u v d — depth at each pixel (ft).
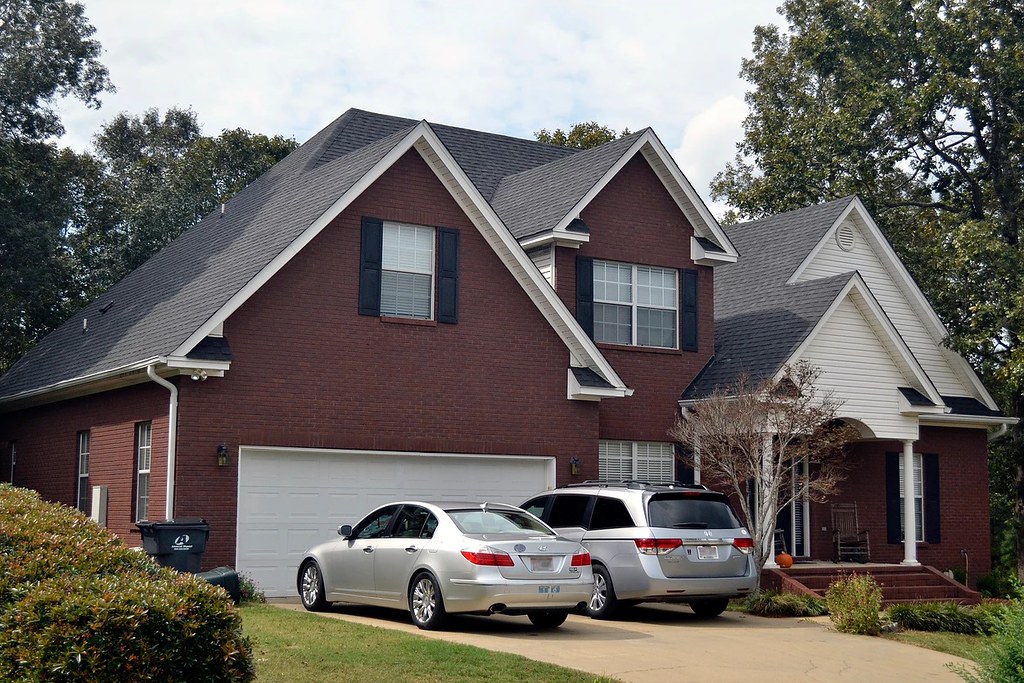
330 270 66.90
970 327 94.58
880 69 110.11
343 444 66.13
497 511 51.57
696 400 80.07
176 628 30.27
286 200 76.18
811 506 85.71
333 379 66.28
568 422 74.74
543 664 41.32
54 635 28.86
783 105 155.02
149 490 63.77
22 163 104.78
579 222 79.56
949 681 46.21
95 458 72.02
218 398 62.59
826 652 50.85
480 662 40.73
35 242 107.76
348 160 74.23
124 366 63.72
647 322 83.20
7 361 118.01
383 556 51.96
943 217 113.80
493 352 72.23
